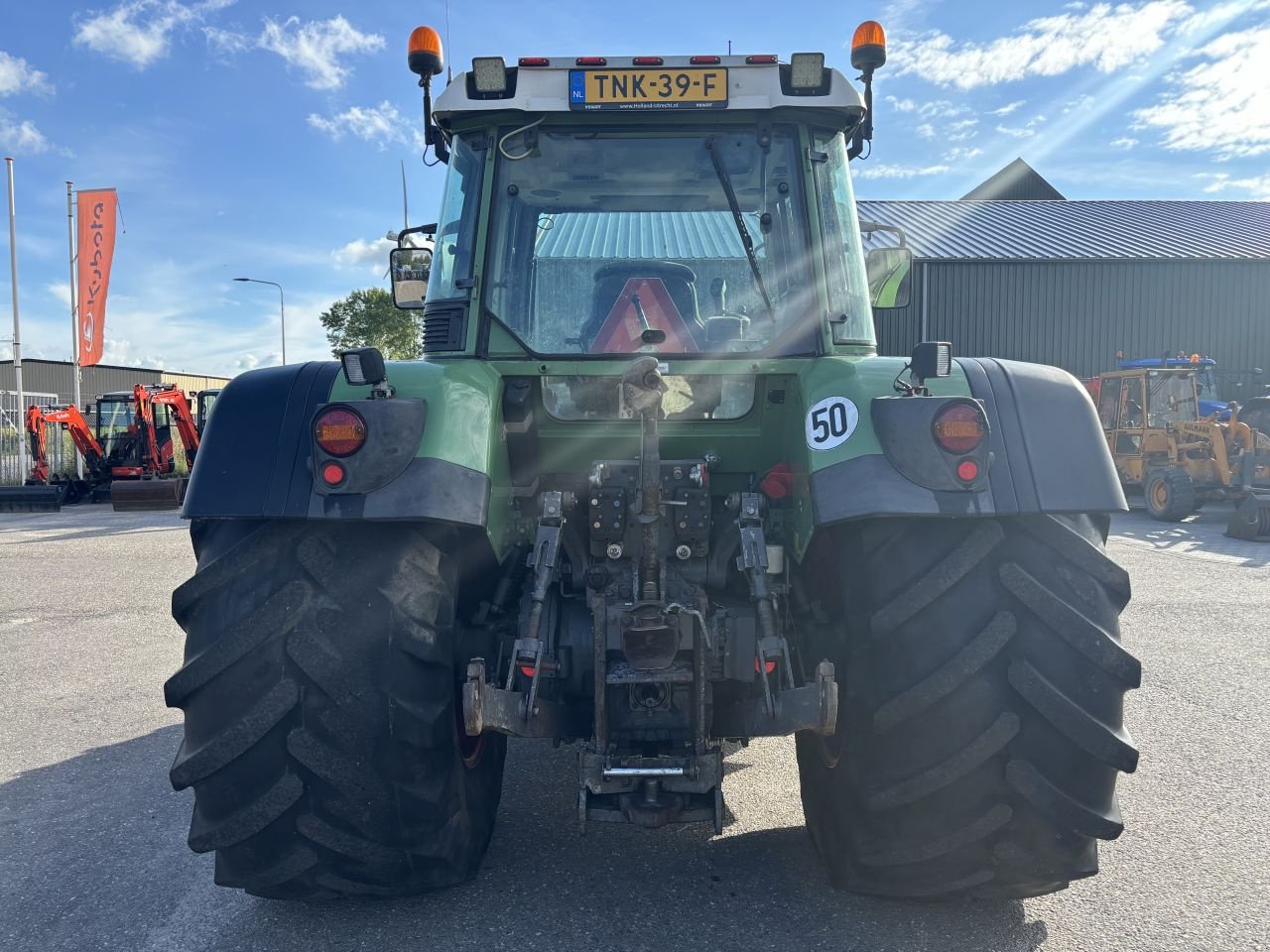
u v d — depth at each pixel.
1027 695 2.20
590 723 2.79
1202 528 13.22
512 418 2.85
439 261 3.20
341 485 2.28
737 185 3.05
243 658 2.27
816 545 2.60
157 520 16.06
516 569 2.94
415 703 2.32
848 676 2.39
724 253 3.05
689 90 2.97
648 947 2.54
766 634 2.47
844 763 2.44
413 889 2.53
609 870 2.99
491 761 3.07
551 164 3.07
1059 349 24.28
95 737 4.45
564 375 2.98
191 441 21.41
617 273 3.05
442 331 3.09
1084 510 2.28
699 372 2.94
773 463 3.05
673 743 2.62
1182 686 5.09
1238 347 24.44
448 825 2.50
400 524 2.39
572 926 2.65
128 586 8.73
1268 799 3.56
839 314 3.03
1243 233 26.77
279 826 2.34
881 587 2.30
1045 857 2.31
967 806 2.28
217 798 2.32
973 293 24.14
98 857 3.17
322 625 2.28
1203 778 3.78
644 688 2.59
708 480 2.88
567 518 2.87
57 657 5.98
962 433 2.23
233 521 2.46
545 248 3.07
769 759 4.06
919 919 2.67
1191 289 24.28
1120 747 2.20
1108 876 2.94
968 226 27.84
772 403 2.99
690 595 2.67
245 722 2.25
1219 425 14.45
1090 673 2.22
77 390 22.70
